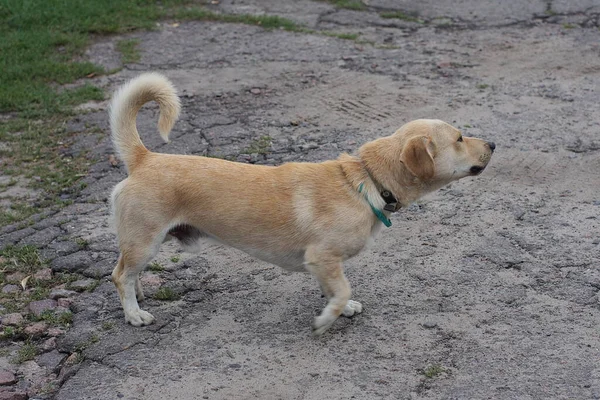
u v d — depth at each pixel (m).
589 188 3.67
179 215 3.07
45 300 3.23
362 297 3.20
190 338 3.07
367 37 5.26
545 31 5.32
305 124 4.18
